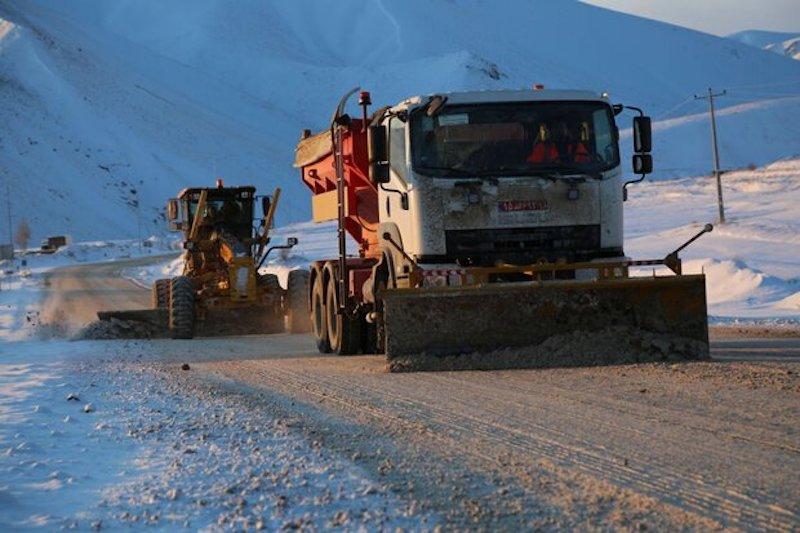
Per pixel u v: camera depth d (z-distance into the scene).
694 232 60.66
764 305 27.77
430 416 9.59
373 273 15.64
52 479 7.60
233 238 25.20
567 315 13.21
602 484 6.50
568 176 14.19
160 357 18.39
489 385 11.44
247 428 9.54
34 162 174.75
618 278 13.21
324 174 19.97
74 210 164.88
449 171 14.06
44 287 56.22
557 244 14.19
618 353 12.95
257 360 17.00
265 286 25.19
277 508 6.32
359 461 7.68
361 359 15.98
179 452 8.50
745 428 8.14
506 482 6.73
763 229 57.34
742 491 6.11
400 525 5.79
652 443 7.71
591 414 9.16
